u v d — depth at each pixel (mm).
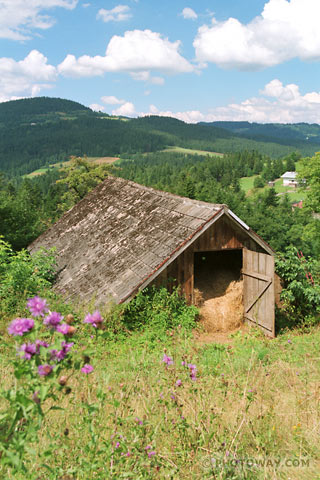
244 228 10906
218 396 4410
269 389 5023
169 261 9969
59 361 2258
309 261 11820
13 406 2201
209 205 11055
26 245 24297
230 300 11102
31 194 85812
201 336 10023
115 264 11406
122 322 9211
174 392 3732
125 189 16656
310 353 7645
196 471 3285
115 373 5754
